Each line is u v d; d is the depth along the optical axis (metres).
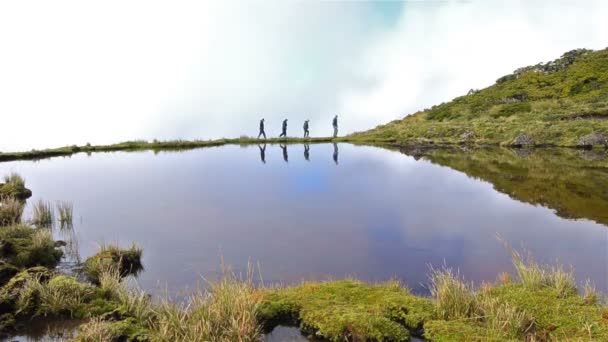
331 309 7.10
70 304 7.38
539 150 38.06
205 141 49.72
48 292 7.61
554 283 7.80
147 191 19.66
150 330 6.50
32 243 10.44
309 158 33.94
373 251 10.88
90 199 17.83
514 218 14.08
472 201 16.92
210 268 9.66
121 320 6.96
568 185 19.92
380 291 7.85
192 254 10.66
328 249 11.02
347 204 16.58
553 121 46.56
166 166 29.02
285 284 8.80
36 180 23.05
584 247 10.96
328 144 50.81
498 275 8.98
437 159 32.53
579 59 87.81
